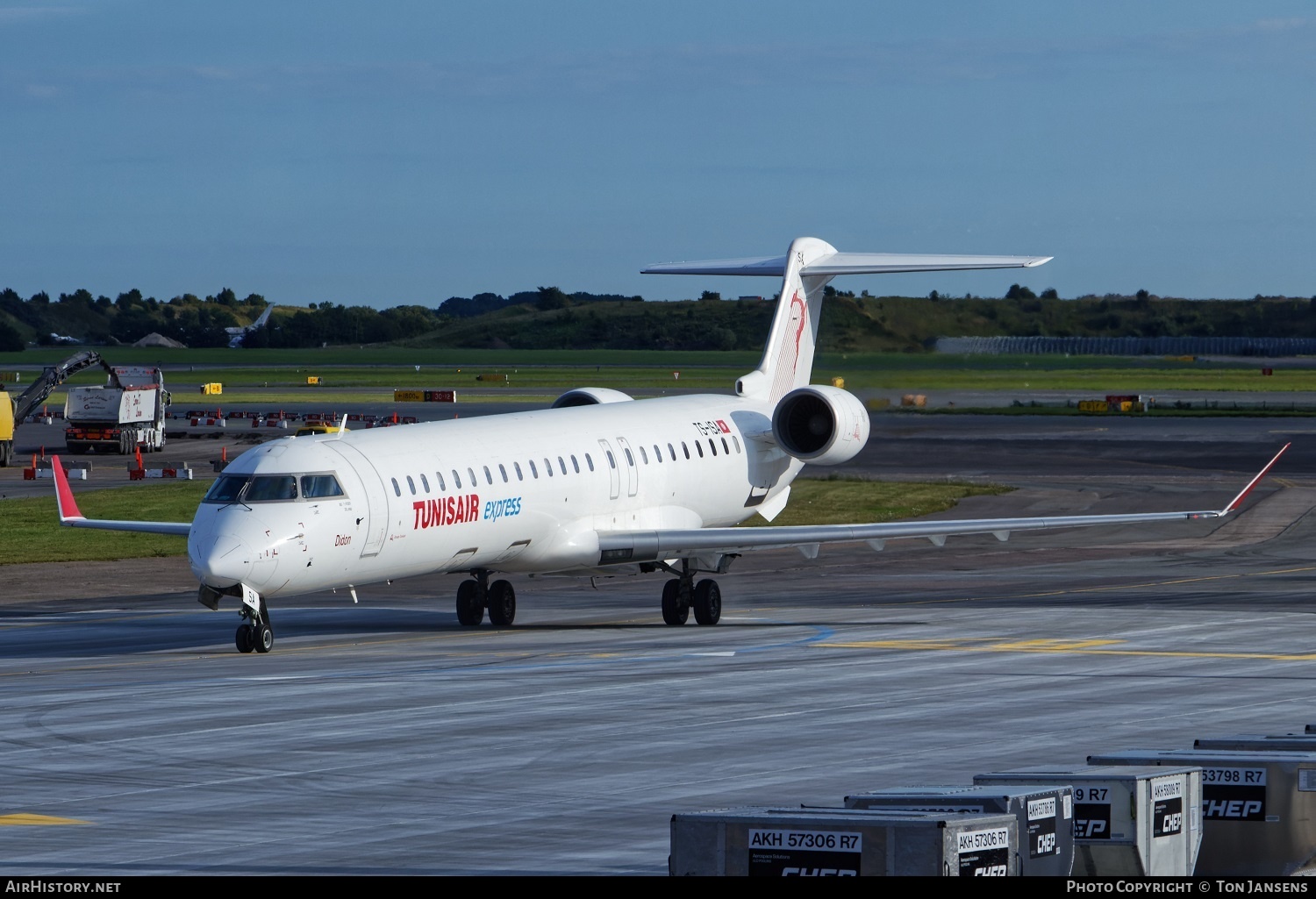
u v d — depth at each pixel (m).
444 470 107.44
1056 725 70.94
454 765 61.88
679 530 123.19
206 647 105.50
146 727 71.06
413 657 98.19
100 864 46.47
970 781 58.00
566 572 121.25
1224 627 112.31
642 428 127.62
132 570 155.00
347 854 47.66
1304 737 48.03
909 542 185.75
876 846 33.50
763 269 147.88
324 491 99.62
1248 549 174.25
